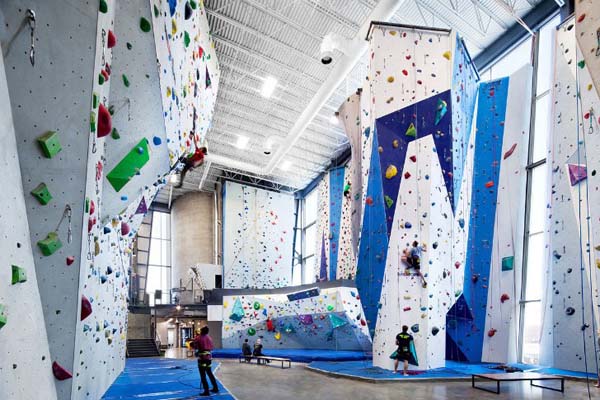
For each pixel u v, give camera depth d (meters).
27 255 2.28
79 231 2.63
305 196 21.45
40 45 2.35
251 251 18.80
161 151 4.86
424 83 8.01
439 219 7.80
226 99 13.51
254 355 10.92
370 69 8.54
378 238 8.13
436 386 6.21
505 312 9.02
